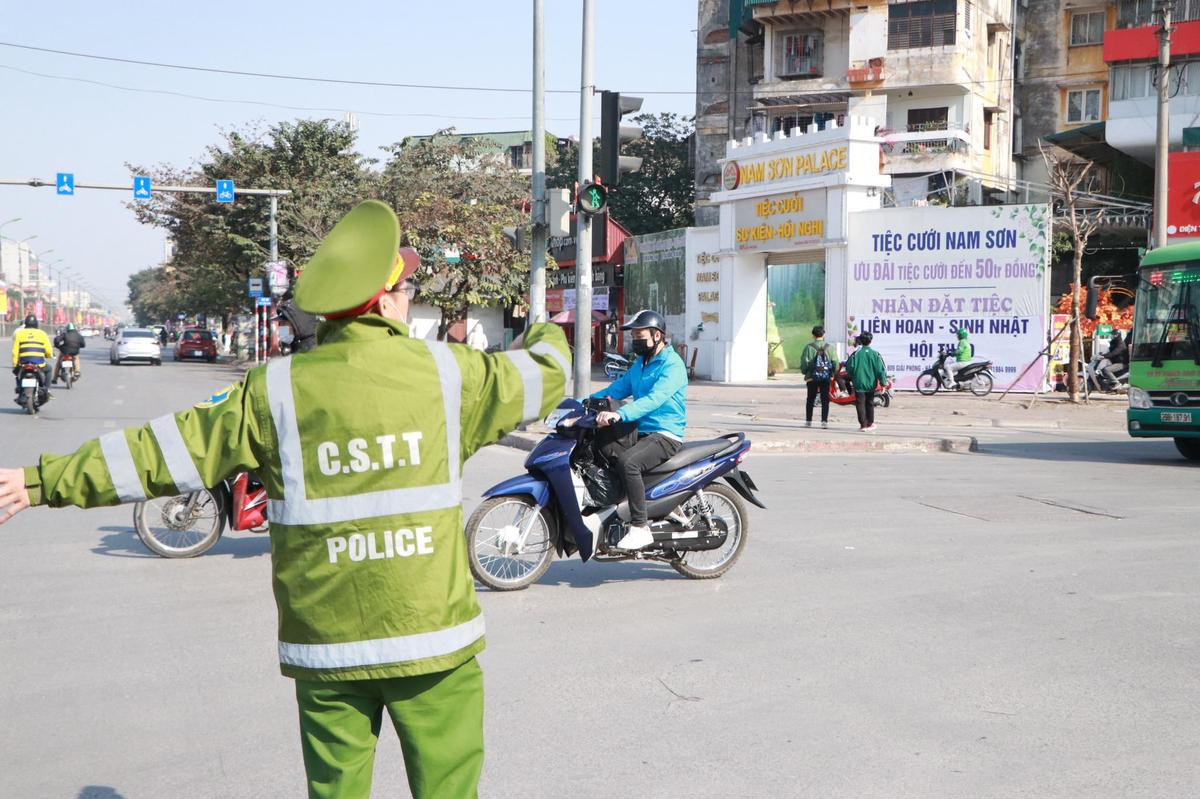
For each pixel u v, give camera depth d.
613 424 7.58
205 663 5.82
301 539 2.64
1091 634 6.43
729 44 52.16
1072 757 4.55
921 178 44.88
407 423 2.64
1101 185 46.97
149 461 2.61
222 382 33.72
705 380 34.97
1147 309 15.70
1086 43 49.25
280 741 4.72
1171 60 41.16
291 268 41.00
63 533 9.49
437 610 2.65
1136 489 12.47
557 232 15.95
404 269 3.00
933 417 22.19
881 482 12.98
